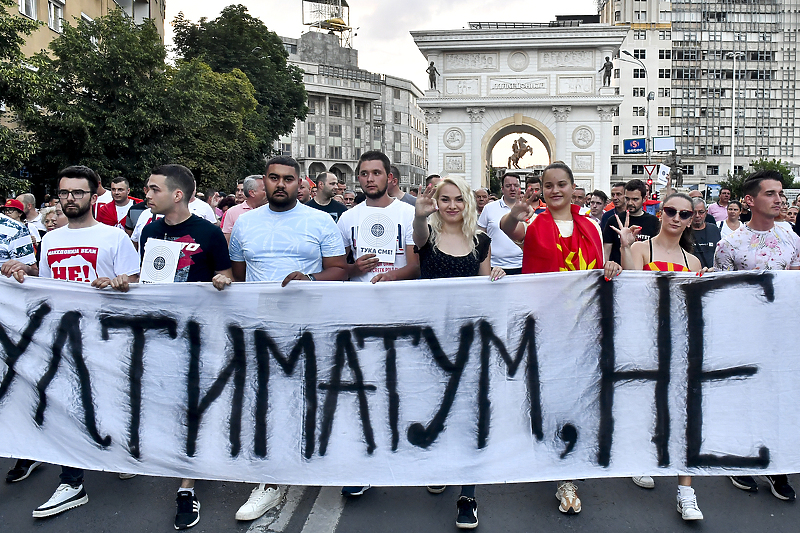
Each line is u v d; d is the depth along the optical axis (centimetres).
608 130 5234
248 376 506
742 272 498
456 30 5231
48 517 491
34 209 1126
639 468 496
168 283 510
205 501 522
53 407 518
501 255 843
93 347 517
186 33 4966
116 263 548
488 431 497
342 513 499
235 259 559
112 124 2478
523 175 2672
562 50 5231
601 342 500
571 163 5278
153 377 511
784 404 499
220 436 504
